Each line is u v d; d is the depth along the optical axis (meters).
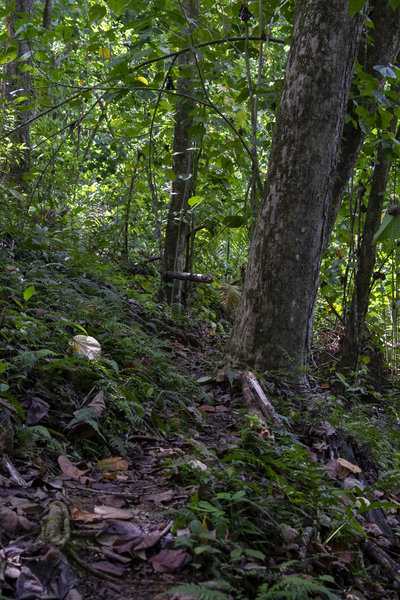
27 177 5.90
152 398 3.46
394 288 6.58
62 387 2.96
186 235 6.24
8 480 2.12
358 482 3.12
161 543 1.96
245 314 4.14
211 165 6.89
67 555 1.77
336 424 3.75
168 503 2.28
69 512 2.04
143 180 7.07
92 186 8.55
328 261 6.18
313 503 2.48
